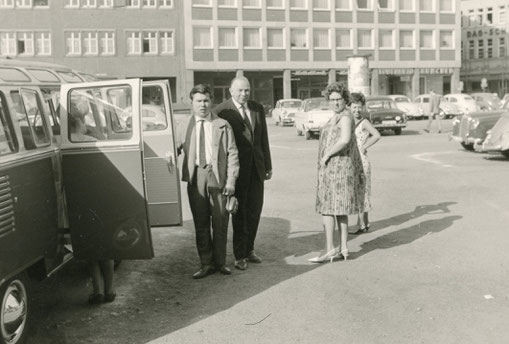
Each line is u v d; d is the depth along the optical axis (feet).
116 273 23.06
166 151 22.04
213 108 24.18
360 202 23.97
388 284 20.70
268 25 181.16
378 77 195.93
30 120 16.94
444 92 209.36
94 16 166.20
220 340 16.29
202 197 22.36
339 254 24.49
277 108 133.59
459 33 204.64
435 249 25.26
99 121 17.81
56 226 17.65
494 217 31.24
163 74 172.45
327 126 23.73
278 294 20.04
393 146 73.00
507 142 55.93
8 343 15.12
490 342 15.66
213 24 175.32
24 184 15.67
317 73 187.93
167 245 27.50
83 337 16.80
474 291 19.71
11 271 14.83
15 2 161.99
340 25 189.78
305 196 39.88
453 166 52.37
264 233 29.40
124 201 17.65
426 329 16.62
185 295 20.36
